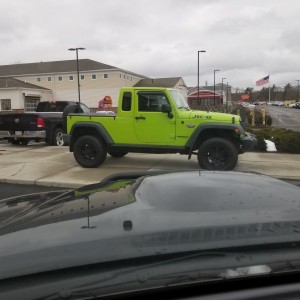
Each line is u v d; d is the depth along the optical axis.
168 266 1.46
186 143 9.28
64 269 1.49
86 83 68.31
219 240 1.63
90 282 1.41
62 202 2.50
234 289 1.40
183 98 10.09
